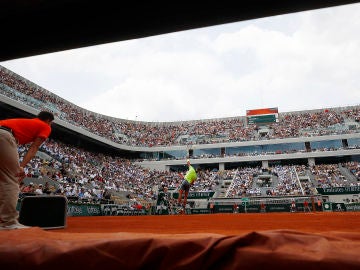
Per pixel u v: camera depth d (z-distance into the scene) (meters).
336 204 20.69
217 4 2.70
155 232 3.24
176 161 37.62
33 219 3.77
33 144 3.15
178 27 2.88
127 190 28.75
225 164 38.78
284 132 38.56
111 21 2.88
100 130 37.06
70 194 20.27
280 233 1.17
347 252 1.02
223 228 3.87
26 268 1.22
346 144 35.59
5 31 2.92
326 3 2.54
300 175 32.03
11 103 24.69
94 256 1.20
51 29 2.90
